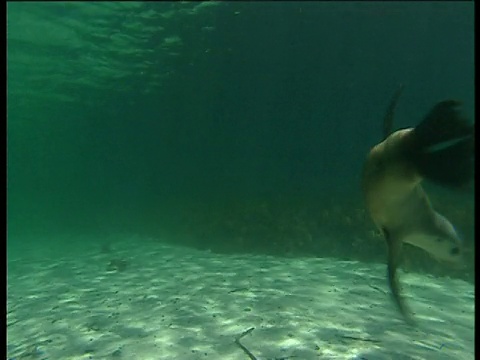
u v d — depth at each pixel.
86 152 57.25
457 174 1.92
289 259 10.88
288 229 12.59
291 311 5.81
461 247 3.27
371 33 16.17
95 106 27.67
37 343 4.93
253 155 25.78
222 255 12.27
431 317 5.53
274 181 20.66
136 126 35.56
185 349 4.46
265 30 15.29
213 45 16.42
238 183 21.09
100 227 25.89
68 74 19.94
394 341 4.57
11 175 99.00
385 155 2.37
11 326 5.75
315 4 13.88
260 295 6.85
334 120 22.36
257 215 13.87
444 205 9.90
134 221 23.62
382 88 19.86
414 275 8.45
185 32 15.01
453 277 8.27
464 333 4.87
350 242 11.22
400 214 2.69
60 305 6.85
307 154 23.70
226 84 21.73
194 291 7.38
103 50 16.69
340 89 20.78
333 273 8.80
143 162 51.47
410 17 15.16
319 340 4.61
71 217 35.94
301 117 23.23
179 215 18.17
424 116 2.07
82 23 13.98
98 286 8.41
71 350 4.62
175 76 20.52
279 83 21.12
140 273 9.77
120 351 4.50
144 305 6.52
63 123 34.88
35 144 51.28
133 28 14.55
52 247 17.84
